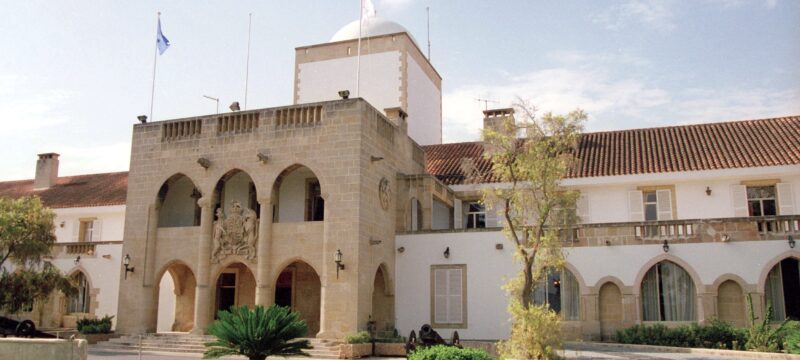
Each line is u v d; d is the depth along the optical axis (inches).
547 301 1179.3
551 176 975.6
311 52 1776.6
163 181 1317.7
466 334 1207.6
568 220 1002.7
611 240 1156.5
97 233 1684.3
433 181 1311.5
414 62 1769.2
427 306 1243.2
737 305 1088.8
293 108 1239.5
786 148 1279.5
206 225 1262.3
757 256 1082.1
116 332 1288.1
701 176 1264.8
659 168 1304.1
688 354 976.3
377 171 1238.9
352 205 1160.2
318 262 1181.7
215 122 1294.3
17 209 1332.4
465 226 1440.7
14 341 709.9
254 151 1252.5
